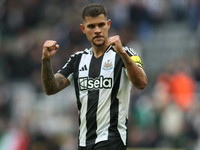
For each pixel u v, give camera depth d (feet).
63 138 108.17
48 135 108.37
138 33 163.63
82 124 44.70
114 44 40.60
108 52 45.44
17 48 170.30
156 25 170.19
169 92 114.52
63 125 110.32
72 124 110.52
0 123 117.80
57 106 114.01
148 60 156.66
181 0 170.30
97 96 43.91
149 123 101.30
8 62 164.55
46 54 43.04
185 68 127.34
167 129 98.58
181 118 98.37
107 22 45.73
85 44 160.15
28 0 188.14
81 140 44.62
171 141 97.40
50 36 169.78
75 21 168.55
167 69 130.11
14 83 154.71
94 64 45.34
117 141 42.91
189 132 97.09
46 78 44.09
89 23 43.70
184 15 169.99
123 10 166.81
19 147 108.47
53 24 178.91
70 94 118.83
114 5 168.14
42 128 109.40
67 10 180.86
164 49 158.92
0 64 164.25
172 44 160.35
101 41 43.88
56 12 181.88
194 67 130.72
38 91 143.95
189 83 116.16
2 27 185.47
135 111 104.47
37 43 168.35
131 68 40.98
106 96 43.65
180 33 164.04
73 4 181.16
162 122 99.76
